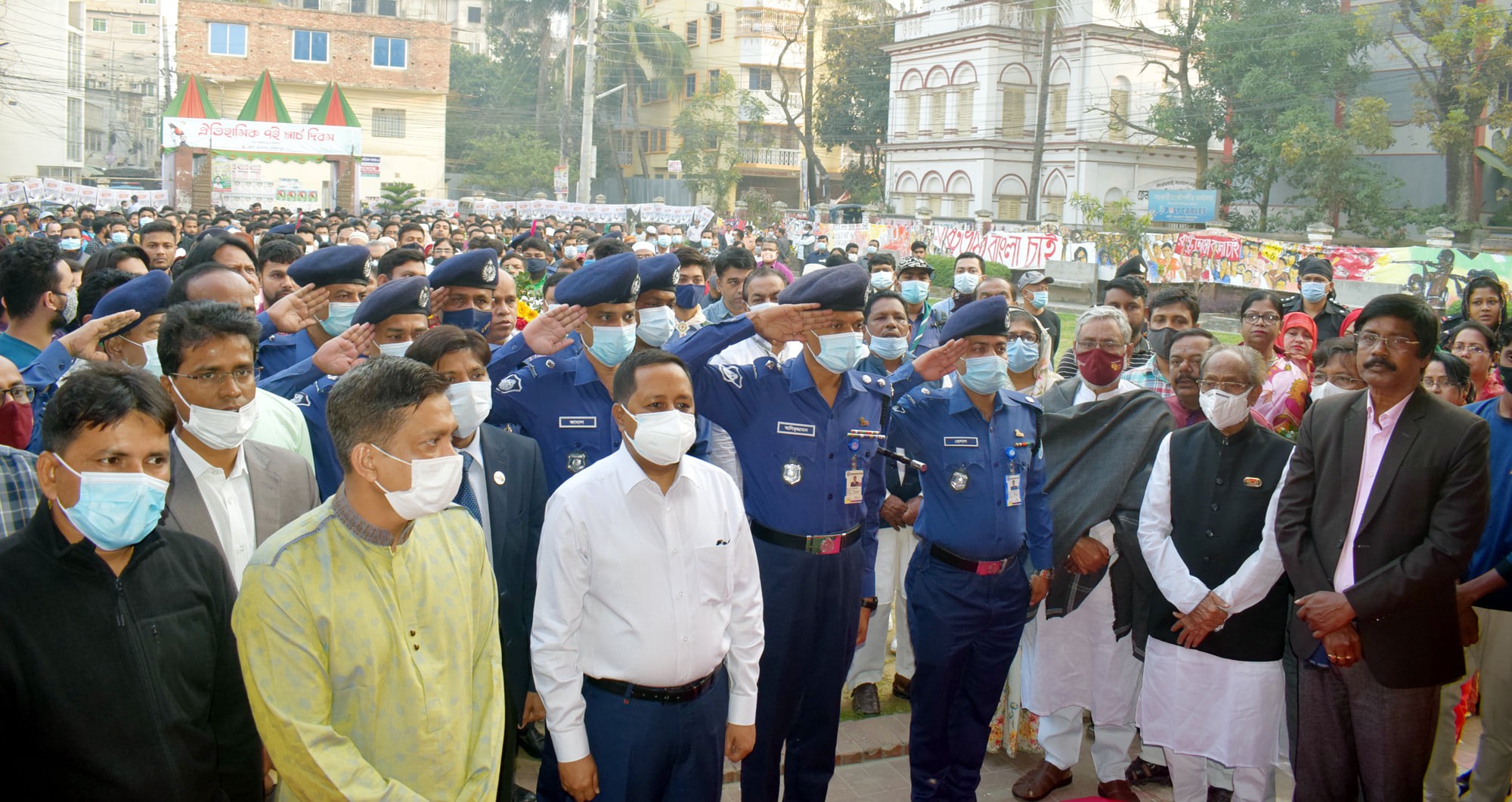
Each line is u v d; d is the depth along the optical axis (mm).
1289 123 25375
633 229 29641
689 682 3137
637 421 3025
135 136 60750
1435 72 23828
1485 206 24703
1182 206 26281
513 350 3898
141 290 3604
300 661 2322
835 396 3883
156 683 2424
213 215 20750
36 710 2285
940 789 4203
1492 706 4188
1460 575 3520
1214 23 27219
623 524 3061
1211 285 22094
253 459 3131
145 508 2357
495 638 2758
